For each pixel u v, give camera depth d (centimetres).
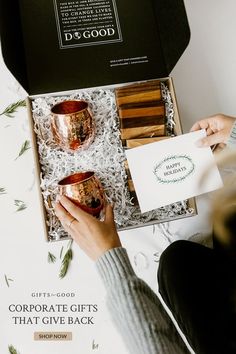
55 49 87
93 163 86
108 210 71
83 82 86
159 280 79
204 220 94
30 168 95
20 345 89
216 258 70
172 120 87
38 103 85
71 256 92
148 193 82
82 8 89
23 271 91
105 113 87
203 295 68
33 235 93
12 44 78
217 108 101
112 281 59
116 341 90
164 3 81
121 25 89
